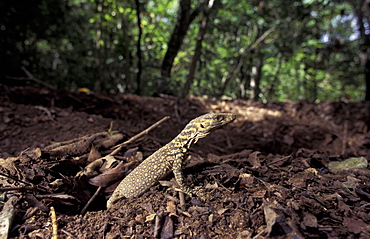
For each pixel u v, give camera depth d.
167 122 0.55
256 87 1.00
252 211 0.18
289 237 0.15
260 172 0.25
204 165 0.27
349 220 0.17
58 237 0.17
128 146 0.33
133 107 0.57
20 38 0.79
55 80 0.89
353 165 0.28
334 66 1.12
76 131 0.41
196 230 0.17
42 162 0.25
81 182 0.24
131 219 0.19
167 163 0.23
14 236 0.17
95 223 0.19
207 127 0.22
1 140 0.36
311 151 0.34
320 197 0.20
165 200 0.21
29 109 0.44
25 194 0.20
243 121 0.59
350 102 0.66
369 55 0.84
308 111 0.66
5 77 0.58
